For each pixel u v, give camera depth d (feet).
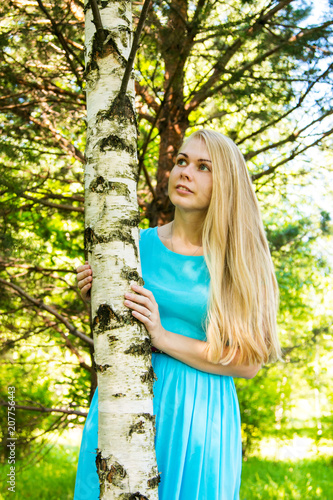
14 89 13.69
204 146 5.88
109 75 4.93
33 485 20.57
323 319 24.82
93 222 4.71
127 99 4.94
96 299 4.57
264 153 15.69
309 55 11.57
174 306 5.76
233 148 6.02
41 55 12.80
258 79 11.90
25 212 15.26
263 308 6.17
